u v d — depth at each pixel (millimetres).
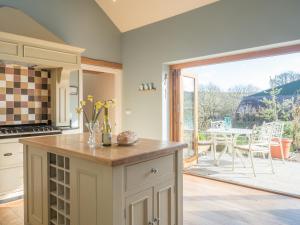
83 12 4285
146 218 1701
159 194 1806
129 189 1570
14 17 3193
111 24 4781
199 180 3828
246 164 4766
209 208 2768
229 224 2395
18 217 2561
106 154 1581
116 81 4926
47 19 3766
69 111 3986
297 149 4742
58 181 1943
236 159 5199
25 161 2250
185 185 3578
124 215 1537
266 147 4254
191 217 2547
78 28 4203
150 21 4410
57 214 1963
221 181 3750
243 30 3322
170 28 4152
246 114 5145
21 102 3584
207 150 5555
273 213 2633
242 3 3326
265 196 3123
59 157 1950
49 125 3812
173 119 4465
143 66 4586
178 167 1975
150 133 4504
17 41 3020
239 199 3029
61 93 3857
